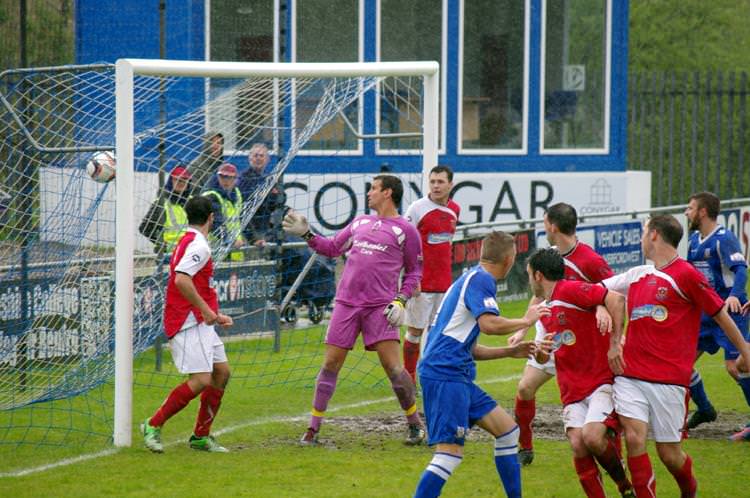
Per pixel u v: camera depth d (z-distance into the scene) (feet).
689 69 385.09
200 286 87.20
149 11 171.73
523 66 198.59
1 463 85.35
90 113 127.95
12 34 173.58
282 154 140.36
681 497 75.10
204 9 173.47
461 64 193.47
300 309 150.00
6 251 112.88
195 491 77.05
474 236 168.76
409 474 82.99
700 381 98.27
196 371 86.69
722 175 289.33
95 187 118.73
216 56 174.60
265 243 138.72
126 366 90.63
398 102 184.85
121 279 89.92
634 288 74.08
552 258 74.13
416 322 112.27
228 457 87.71
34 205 114.83
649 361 72.13
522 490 79.97
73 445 91.56
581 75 204.23
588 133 206.08
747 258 215.31
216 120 131.44
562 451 91.91
